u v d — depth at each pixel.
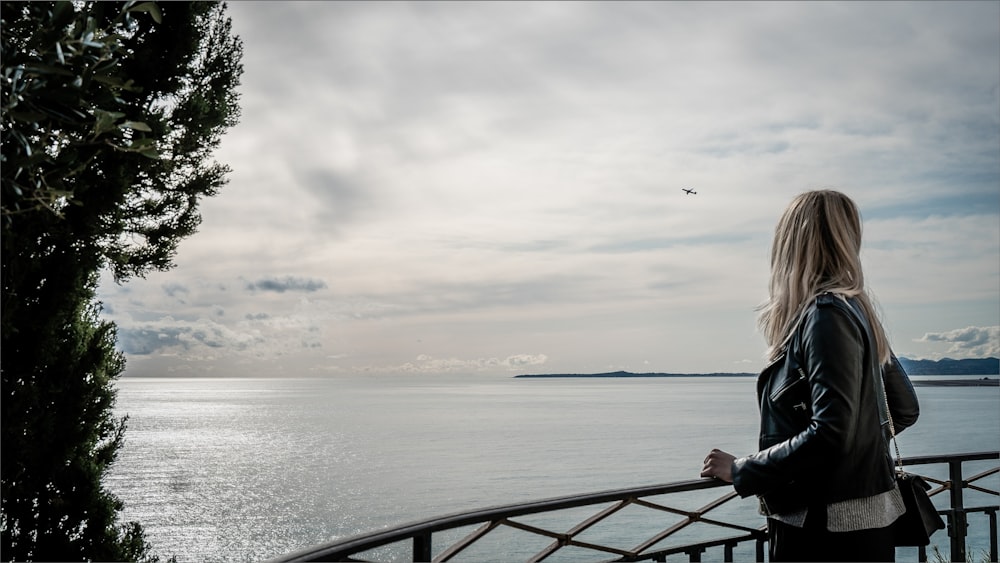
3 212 2.47
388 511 60.62
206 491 71.38
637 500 2.68
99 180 6.06
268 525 55.41
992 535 4.59
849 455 2.05
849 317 2.06
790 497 2.16
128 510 61.41
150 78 7.09
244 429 153.00
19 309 5.82
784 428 2.17
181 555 45.81
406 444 120.19
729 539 2.99
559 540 2.54
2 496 5.81
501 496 67.56
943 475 66.31
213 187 7.77
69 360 6.09
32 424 5.93
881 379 2.22
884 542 2.08
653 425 163.25
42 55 2.46
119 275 7.22
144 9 2.75
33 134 2.54
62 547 6.03
